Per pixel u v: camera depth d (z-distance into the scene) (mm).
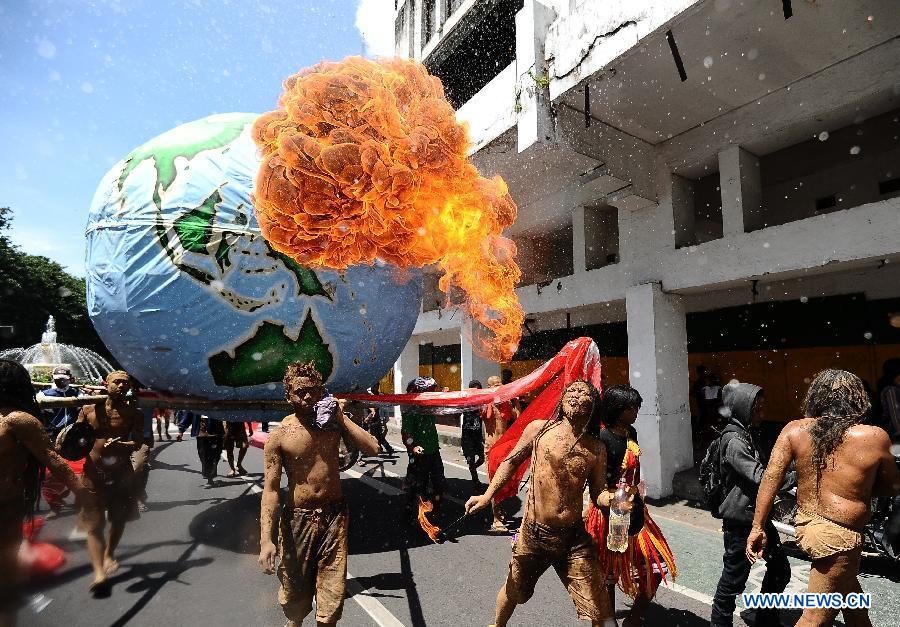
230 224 3840
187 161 3955
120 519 4273
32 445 3150
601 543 3184
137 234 3836
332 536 2893
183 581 4051
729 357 8922
